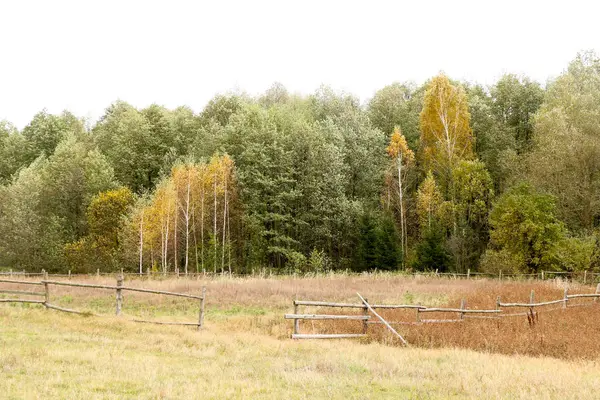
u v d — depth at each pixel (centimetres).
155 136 7719
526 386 1073
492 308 2380
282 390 1009
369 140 6644
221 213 6034
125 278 4303
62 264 5675
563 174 4816
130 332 1697
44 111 9331
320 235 5794
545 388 1042
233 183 5925
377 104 8212
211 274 4594
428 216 5644
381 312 2133
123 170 7238
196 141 7400
